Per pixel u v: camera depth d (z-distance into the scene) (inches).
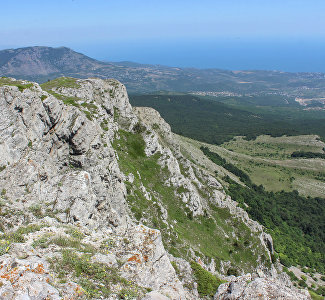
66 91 2600.9
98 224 1210.6
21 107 1194.0
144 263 751.1
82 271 629.0
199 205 2733.8
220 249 2561.5
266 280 661.9
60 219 1060.5
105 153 1669.5
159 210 2144.4
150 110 4224.9
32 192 1068.5
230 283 714.2
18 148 1127.6
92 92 2866.6
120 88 3314.5
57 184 1195.9
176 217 2461.9
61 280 553.6
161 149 3024.1
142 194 2206.0
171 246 1902.1
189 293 1042.7
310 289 2962.6
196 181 3380.9
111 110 2947.8
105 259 708.7
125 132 2935.5
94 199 1261.1
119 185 1798.7
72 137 1456.7
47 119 1336.1
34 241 714.2
